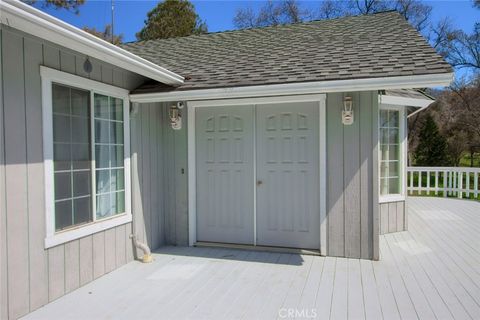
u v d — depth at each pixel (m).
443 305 3.03
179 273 3.91
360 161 4.24
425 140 16.75
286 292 3.35
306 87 3.82
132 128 4.38
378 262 4.20
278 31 6.79
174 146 5.06
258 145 4.82
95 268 3.70
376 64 3.91
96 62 3.69
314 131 4.55
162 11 20.64
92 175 3.65
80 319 2.83
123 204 4.25
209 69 4.89
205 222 5.11
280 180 4.74
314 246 4.60
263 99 4.62
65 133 3.31
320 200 4.45
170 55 6.22
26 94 2.87
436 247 4.91
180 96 4.23
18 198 2.79
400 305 3.04
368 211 4.25
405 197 6.06
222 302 3.15
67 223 3.34
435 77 3.38
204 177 5.09
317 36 5.85
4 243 2.67
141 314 2.92
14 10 2.23
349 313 2.90
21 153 2.82
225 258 4.44
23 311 2.85
